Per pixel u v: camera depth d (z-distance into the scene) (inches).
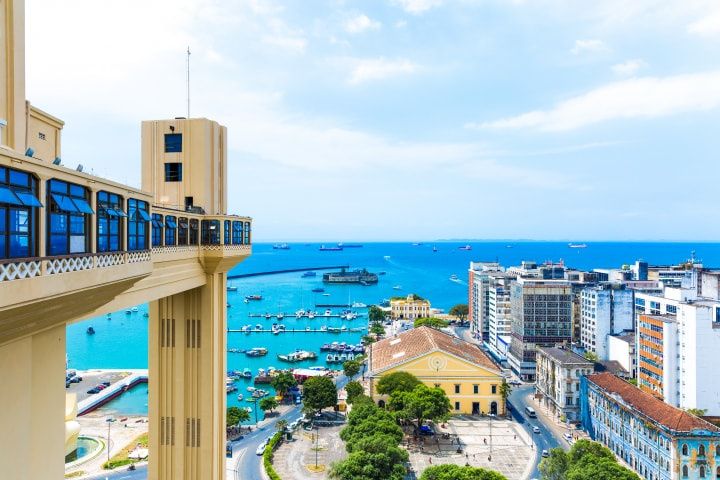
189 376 1914.4
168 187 1935.3
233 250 1916.8
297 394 5511.8
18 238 704.4
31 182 734.5
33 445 882.1
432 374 4921.3
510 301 7268.7
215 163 2020.2
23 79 947.3
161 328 1927.9
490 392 4896.7
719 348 4234.7
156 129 1941.4
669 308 5157.5
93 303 980.6
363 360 6545.3
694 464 3144.7
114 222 1013.2
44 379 914.7
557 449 2920.8
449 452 3914.9
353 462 2822.3
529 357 6264.8
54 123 1360.7
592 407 4315.9
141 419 4736.7
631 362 5442.9
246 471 3592.5
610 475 2511.1
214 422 1913.1
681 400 4426.7
